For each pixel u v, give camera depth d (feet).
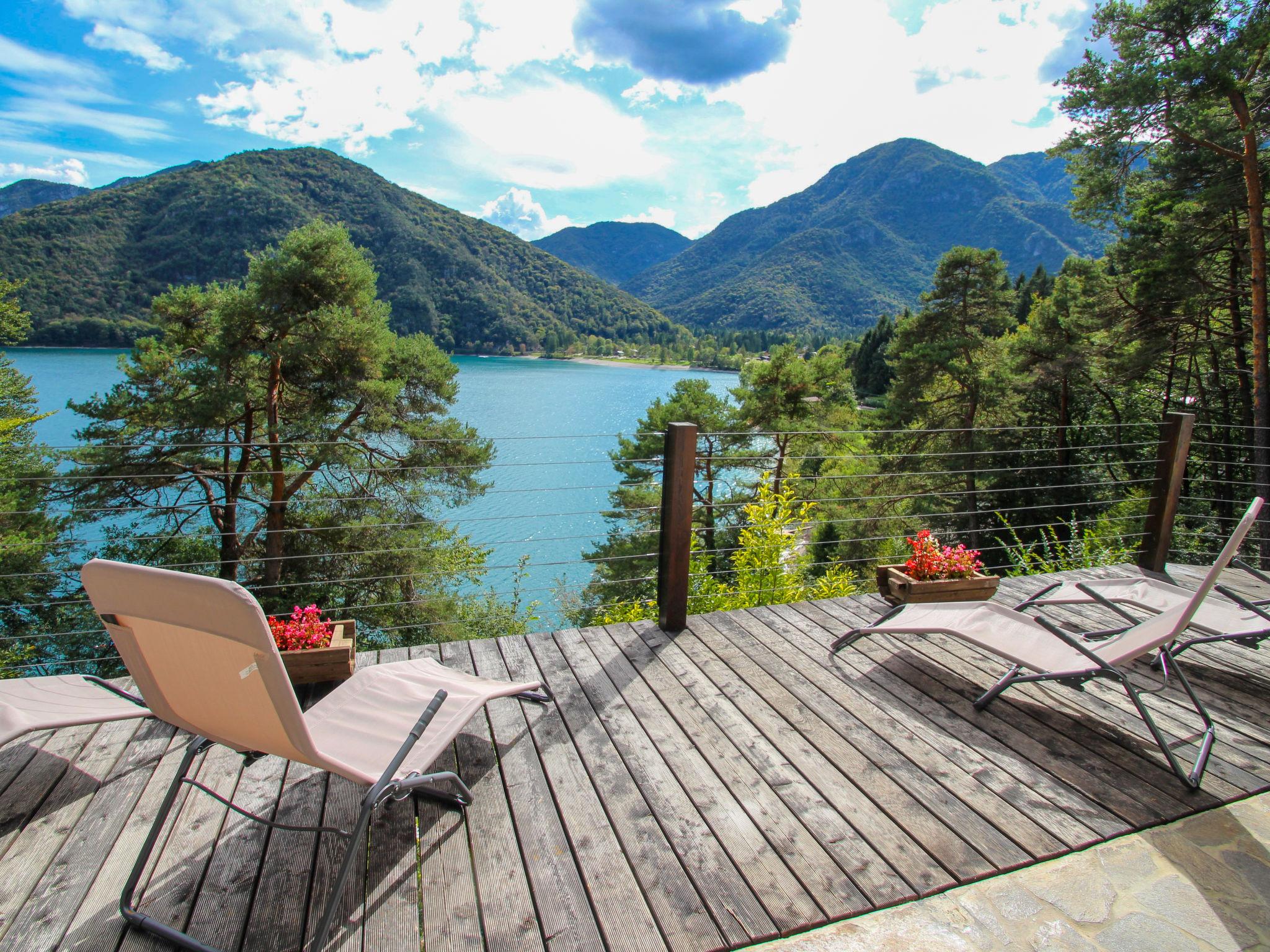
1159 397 55.26
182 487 40.75
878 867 5.18
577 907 4.74
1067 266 62.85
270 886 4.90
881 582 11.05
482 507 114.62
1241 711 7.73
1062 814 5.86
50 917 4.59
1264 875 5.22
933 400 64.28
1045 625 7.02
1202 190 38.86
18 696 5.71
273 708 4.14
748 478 57.82
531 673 8.41
